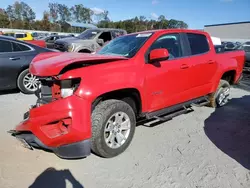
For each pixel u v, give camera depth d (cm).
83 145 272
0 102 536
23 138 291
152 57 330
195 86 437
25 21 7138
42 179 268
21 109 490
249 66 998
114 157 317
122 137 323
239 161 312
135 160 311
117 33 1220
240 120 467
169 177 276
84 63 287
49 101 294
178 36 413
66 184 261
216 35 4962
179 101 411
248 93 728
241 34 4500
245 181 270
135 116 359
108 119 298
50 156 315
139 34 402
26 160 304
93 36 1159
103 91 282
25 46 601
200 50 453
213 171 288
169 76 372
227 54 517
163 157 320
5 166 288
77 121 263
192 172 286
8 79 572
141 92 331
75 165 297
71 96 266
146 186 260
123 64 317
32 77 605
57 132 268
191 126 431
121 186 259
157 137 381
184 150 340
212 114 500
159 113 376
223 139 379
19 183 259
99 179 271
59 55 330
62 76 269
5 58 561
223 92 540
